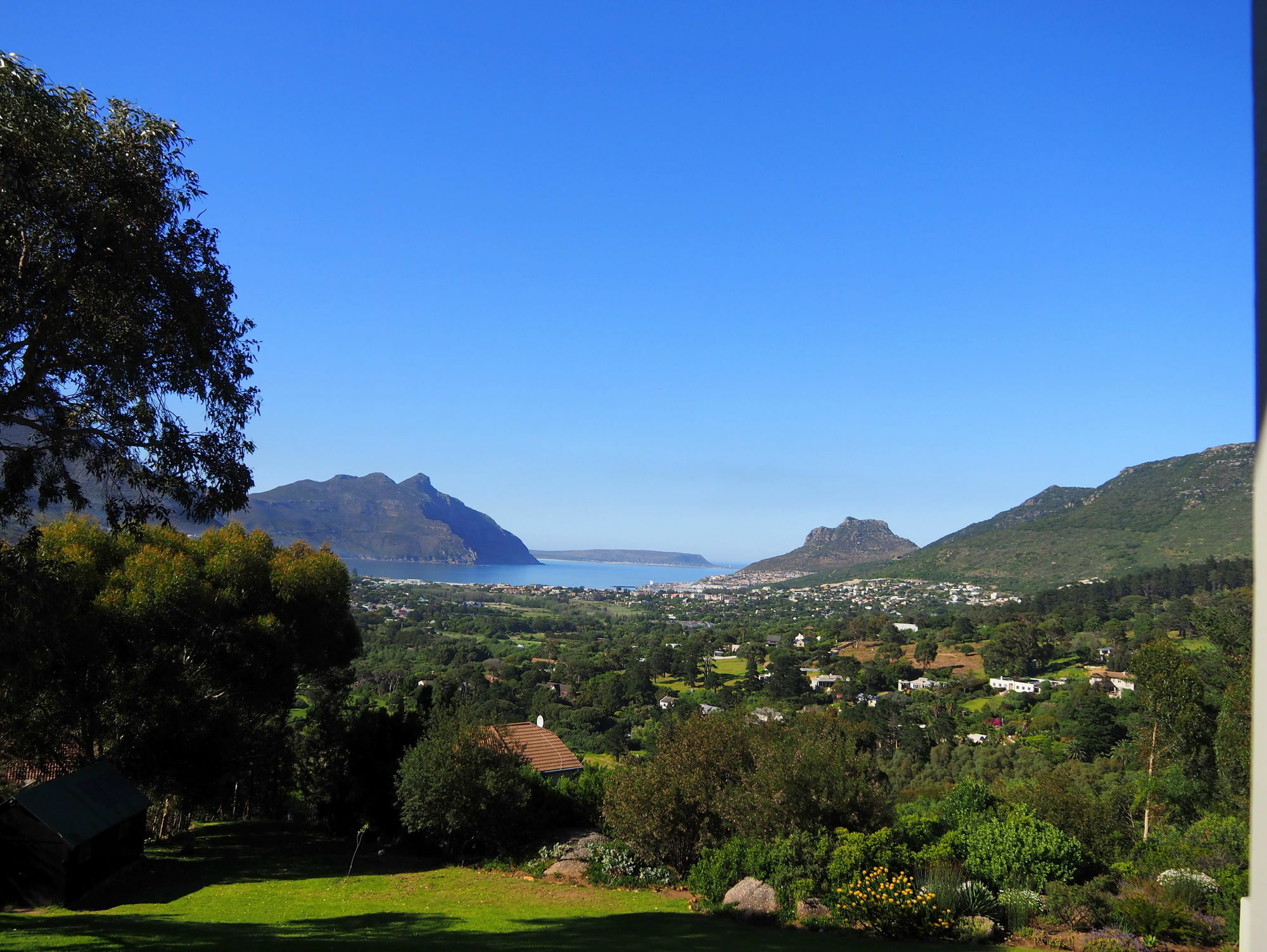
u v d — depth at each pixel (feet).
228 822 77.77
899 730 160.97
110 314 28.02
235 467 34.55
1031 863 35.14
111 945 29.68
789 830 38.45
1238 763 48.62
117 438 32.30
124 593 51.80
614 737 166.30
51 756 54.75
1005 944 29.73
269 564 64.85
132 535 37.04
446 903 40.19
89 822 43.42
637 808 45.24
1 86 24.50
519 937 31.07
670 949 28.37
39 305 28.25
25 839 41.04
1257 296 6.84
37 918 36.76
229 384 33.01
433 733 54.19
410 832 57.67
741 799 40.98
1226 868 32.94
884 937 30.94
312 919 36.11
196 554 61.05
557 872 47.06
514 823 53.16
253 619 59.31
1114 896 32.60
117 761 54.34
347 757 64.34
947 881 33.14
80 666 50.14
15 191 25.12
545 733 85.10
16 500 32.81
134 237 27.53
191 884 46.98
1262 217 6.89
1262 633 6.20
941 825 42.91
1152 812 57.41
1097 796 67.31
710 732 45.96
